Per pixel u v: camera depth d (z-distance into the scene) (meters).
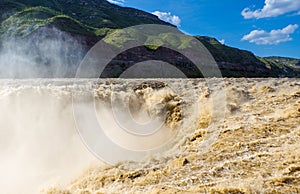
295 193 5.01
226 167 6.52
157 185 6.24
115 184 6.83
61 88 12.42
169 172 6.81
